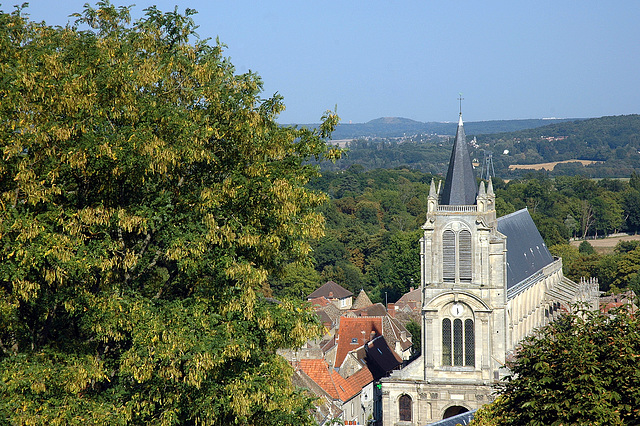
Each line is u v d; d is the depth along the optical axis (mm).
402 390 118125
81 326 53594
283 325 55344
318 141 58406
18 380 45938
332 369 131250
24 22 53781
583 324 56625
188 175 56500
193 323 50875
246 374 52750
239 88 57438
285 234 56562
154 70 53844
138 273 56094
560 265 186125
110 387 54344
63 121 49562
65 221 50062
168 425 50375
